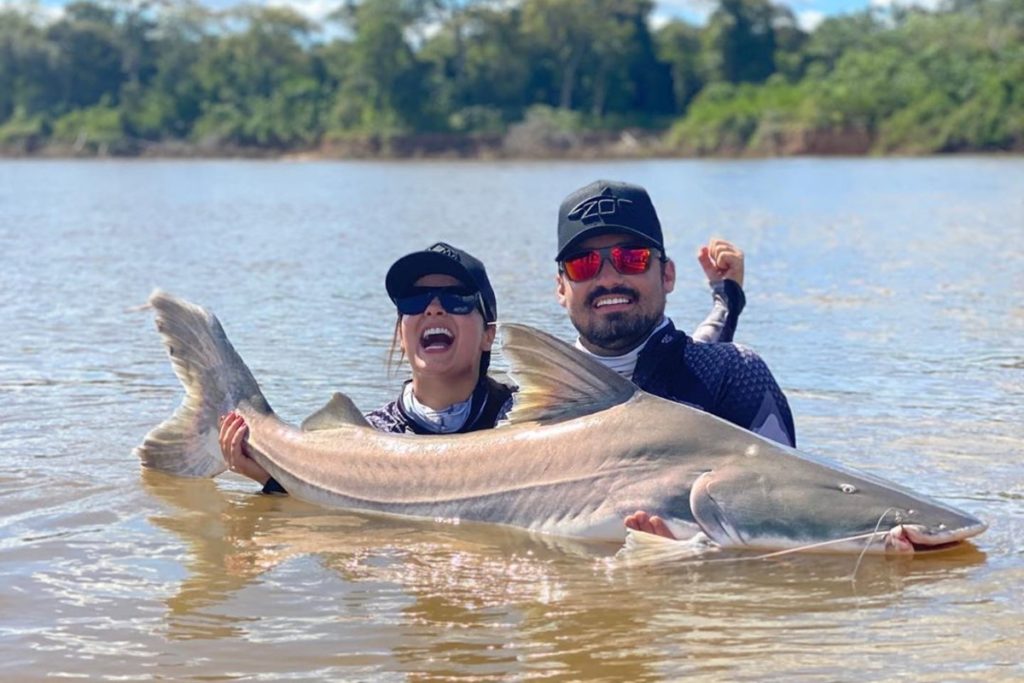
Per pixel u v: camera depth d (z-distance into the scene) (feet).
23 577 6.23
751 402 7.13
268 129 119.03
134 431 9.21
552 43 123.85
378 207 36.63
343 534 7.01
